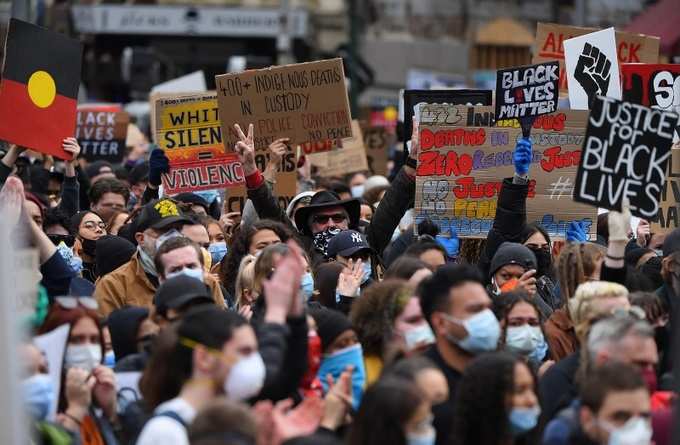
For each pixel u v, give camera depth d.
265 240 14.00
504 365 9.43
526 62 67.69
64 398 9.69
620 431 9.09
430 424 9.19
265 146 16.59
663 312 11.80
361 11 65.44
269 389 9.34
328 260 14.11
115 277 13.16
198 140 17.78
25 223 11.88
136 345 10.86
